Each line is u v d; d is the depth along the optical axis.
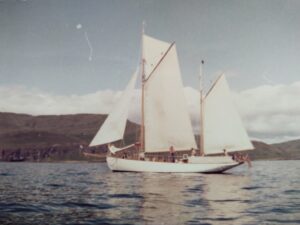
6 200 19.70
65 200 19.56
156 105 41.38
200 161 40.97
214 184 29.14
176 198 20.27
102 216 14.91
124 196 21.08
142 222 13.71
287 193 23.39
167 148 41.28
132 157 42.50
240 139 40.69
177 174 40.03
